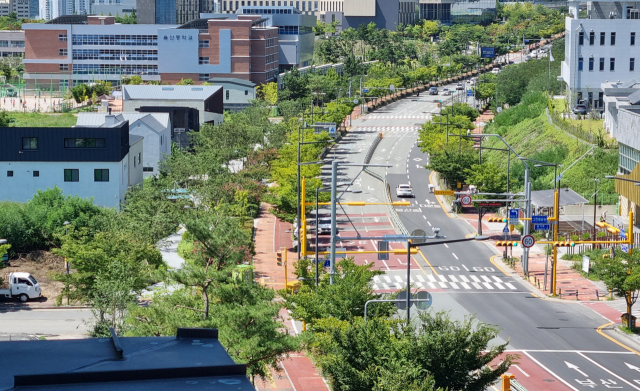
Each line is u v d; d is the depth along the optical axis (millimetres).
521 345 66938
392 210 125062
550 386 56625
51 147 105875
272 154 142875
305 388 55781
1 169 106000
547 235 103688
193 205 104125
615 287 71750
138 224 84625
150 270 66062
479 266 96625
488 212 124500
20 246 89125
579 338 69312
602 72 162750
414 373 36312
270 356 47531
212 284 51750
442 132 165875
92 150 106188
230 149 137500
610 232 104812
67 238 70938
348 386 38438
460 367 39406
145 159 137875
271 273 89438
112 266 62875
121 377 11297
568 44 170875
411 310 73062
